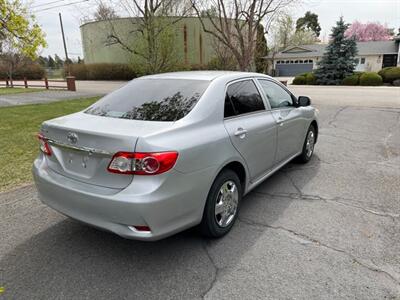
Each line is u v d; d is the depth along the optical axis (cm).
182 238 280
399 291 210
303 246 264
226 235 283
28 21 768
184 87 290
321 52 3944
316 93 1753
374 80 2458
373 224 297
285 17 1338
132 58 1495
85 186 232
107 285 221
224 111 283
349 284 217
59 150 255
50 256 255
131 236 217
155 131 223
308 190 380
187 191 232
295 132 418
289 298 206
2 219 316
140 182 212
